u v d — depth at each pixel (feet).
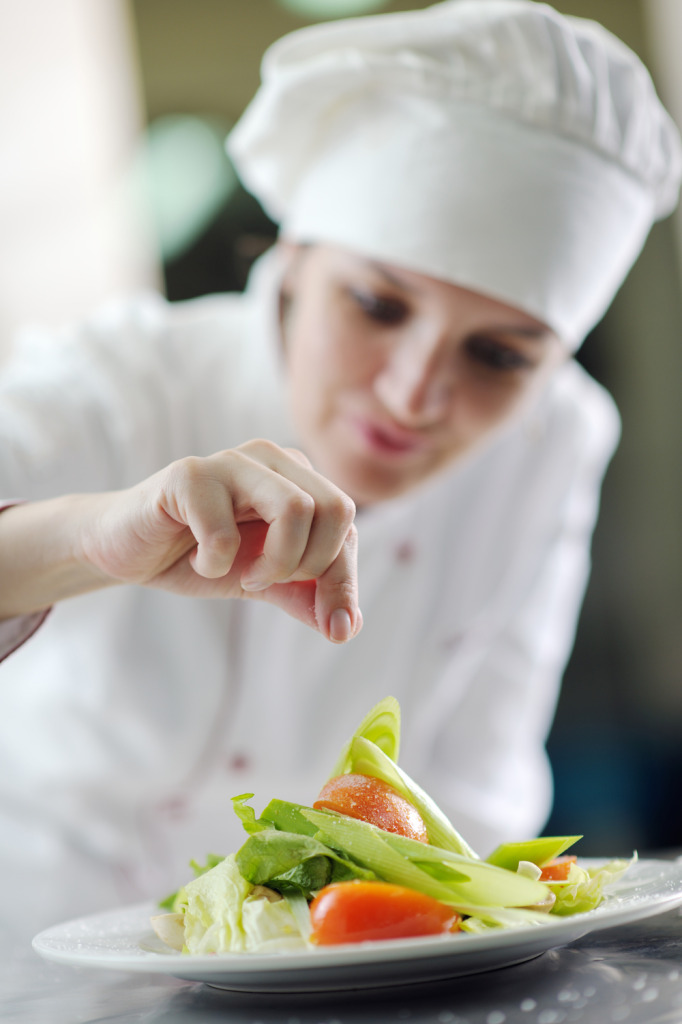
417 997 1.47
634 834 8.19
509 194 3.14
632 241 3.63
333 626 1.85
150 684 3.78
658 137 3.47
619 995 1.36
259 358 4.02
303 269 3.57
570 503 4.63
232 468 1.85
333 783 1.78
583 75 3.16
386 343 3.16
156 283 8.10
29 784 3.79
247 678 3.90
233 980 1.43
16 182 8.00
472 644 4.38
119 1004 1.62
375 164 3.28
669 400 8.29
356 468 3.32
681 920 1.86
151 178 8.07
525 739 4.57
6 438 3.40
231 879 1.60
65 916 3.67
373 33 3.32
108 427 3.72
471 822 4.10
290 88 3.37
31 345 3.93
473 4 3.30
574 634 8.30
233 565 2.07
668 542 8.30
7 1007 1.66
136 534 2.00
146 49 8.03
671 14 8.18
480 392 3.23
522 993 1.43
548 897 1.60
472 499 4.35
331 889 1.49
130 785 3.83
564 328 3.34
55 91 7.89
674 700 8.25
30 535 2.26
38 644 3.80
